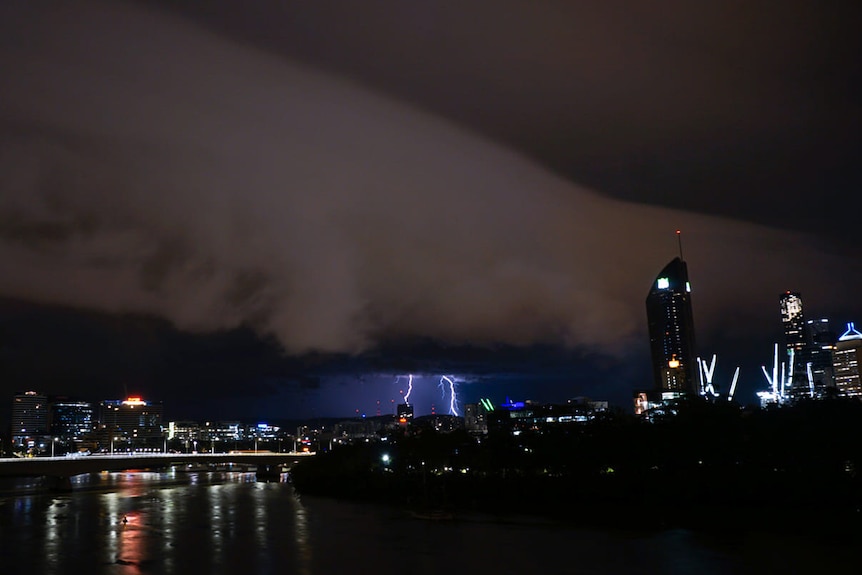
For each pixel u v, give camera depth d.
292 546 155.75
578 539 156.88
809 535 153.62
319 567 132.25
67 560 143.75
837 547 139.88
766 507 193.00
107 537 174.50
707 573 121.06
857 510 181.62
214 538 170.12
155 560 141.88
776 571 121.44
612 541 153.00
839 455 196.38
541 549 145.38
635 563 129.88
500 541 156.62
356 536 169.00
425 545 153.50
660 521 179.88
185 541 165.88
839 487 190.12
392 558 139.12
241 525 194.50
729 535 155.62
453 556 140.00
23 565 139.25
